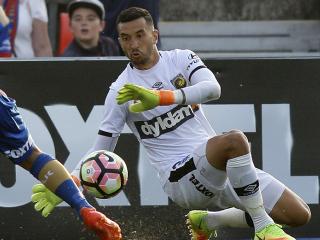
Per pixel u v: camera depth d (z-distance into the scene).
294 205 22.61
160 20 44.78
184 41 44.16
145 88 21.39
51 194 21.64
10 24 32.09
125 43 22.17
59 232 27.05
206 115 27.33
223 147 21.52
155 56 22.59
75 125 27.22
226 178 22.34
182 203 23.08
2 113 20.67
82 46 31.77
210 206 23.25
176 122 22.52
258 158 27.39
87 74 27.22
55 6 35.47
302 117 27.38
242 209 22.91
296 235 27.23
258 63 27.34
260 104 27.34
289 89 27.36
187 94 21.22
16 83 27.09
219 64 27.25
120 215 27.06
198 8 45.03
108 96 22.69
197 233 24.97
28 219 27.11
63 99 27.22
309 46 44.34
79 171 22.11
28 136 21.08
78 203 20.39
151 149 22.83
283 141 27.39
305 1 45.41
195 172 22.11
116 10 33.38
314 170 27.36
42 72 27.14
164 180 22.77
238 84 27.33
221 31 44.25
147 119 22.58
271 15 45.25
